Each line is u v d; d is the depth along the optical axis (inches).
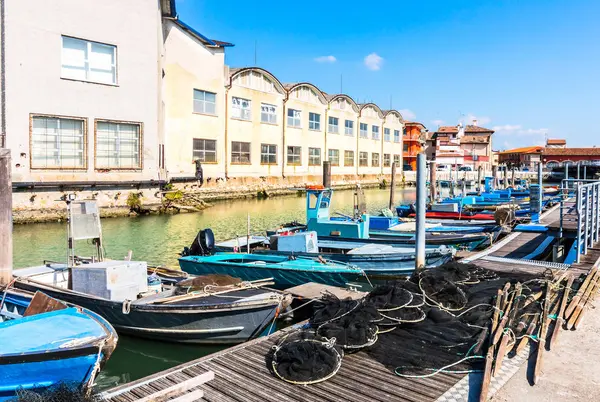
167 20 1235.2
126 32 1021.2
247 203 1371.8
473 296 323.6
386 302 278.1
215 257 518.9
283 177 1688.0
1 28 872.3
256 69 1539.1
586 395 200.4
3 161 371.2
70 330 257.4
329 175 1318.9
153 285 394.0
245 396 208.7
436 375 220.7
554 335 249.4
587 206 436.1
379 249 554.6
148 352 346.3
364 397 203.9
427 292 307.7
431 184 1182.9
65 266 443.2
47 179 919.0
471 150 3105.3
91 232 417.1
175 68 1269.7
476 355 233.9
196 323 334.6
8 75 876.0
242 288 373.7
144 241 762.8
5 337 248.1
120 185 1019.9
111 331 257.9
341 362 235.6
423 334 264.1
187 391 213.9
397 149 2492.6
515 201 1107.9
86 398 209.3
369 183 2223.2
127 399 210.1
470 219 922.7
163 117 1187.3
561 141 4077.3
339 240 621.9
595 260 418.6
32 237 763.4
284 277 474.0
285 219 1032.2
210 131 1380.4
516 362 228.4
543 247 528.1
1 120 877.2
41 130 920.3
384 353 243.8
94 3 973.8
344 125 2033.7
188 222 960.9
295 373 221.8
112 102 1005.2
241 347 263.4
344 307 285.7
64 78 938.1
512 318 267.9
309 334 255.8
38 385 234.1
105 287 357.4
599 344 248.5
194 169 1330.0
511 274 395.5
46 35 916.0
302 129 1777.8
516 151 3656.5
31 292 358.9
